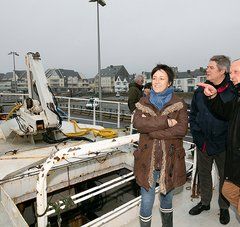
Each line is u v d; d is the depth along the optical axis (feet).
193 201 10.46
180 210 9.83
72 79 324.60
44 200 6.65
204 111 8.45
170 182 6.88
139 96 18.29
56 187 12.41
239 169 7.05
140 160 7.07
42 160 12.66
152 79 7.08
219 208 9.90
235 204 7.72
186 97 173.68
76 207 15.53
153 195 7.27
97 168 13.89
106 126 46.29
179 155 7.00
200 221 9.14
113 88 295.48
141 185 7.04
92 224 8.05
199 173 9.50
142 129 6.82
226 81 7.87
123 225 8.83
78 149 6.81
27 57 17.22
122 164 15.10
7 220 8.48
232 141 7.07
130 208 8.98
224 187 7.67
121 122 52.01
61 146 15.14
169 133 6.67
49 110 15.81
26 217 12.79
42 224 6.73
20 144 16.99
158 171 7.14
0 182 10.64
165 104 6.93
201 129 8.87
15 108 18.16
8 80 299.79
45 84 16.43
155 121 6.62
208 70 7.89
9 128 17.24
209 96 7.81
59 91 286.87
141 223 7.47
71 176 12.89
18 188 11.10
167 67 7.02
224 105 7.73
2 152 15.03
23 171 11.62
